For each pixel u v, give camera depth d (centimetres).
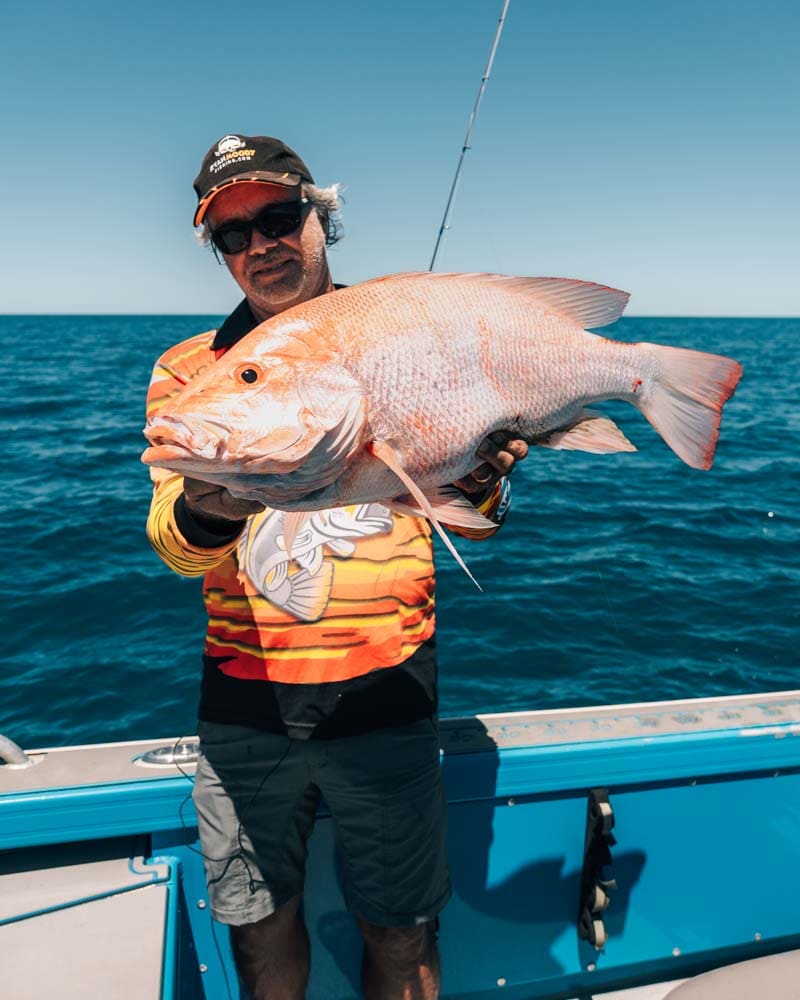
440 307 168
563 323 184
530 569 773
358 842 187
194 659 587
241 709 184
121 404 2173
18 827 197
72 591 720
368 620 183
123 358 4169
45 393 2445
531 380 177
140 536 892
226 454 143
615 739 226
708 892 236
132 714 516
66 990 159
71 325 12750
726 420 1955
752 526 948
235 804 185
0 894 188
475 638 622
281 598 183
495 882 224
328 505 159
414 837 185
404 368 161
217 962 211
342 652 182
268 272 196
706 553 837
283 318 157
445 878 193
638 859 231
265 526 185
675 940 236
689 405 197
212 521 158
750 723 236
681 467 1352
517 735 228
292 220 194
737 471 1316
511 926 226
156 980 161
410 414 161
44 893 188
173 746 218
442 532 142
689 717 239
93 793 199
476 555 812
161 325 12519
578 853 227
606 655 596
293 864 191
